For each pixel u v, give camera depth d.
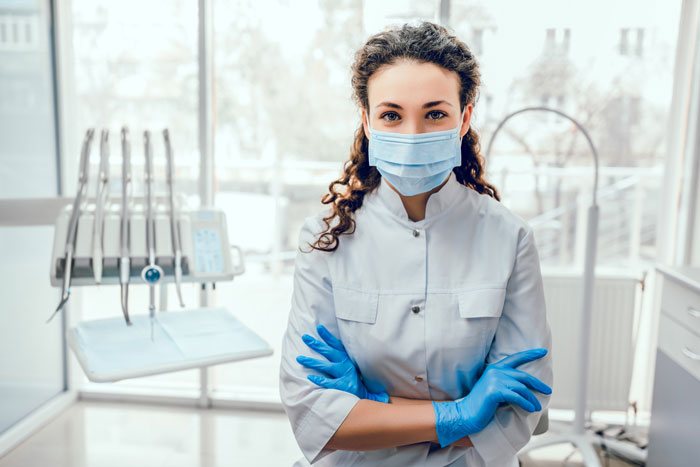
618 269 3.66
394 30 0.95
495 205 1.05
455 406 0.93
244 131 4.70
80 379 3.04
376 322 0.98
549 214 3.49
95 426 2.71
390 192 1.02
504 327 1.01
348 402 0.93
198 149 2.74
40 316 2.77
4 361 2.52
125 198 1.69
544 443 2.35
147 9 2.93
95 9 2.93
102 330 1.65
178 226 1.74
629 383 2.62
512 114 2.20
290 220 5.14
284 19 3.38
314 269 1.03
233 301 4.51
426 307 0.98
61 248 1.60
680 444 1.91
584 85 2.91
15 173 2.55
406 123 0.93
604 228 3.63
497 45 2.79
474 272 0.99
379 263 1.01
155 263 1.64
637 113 2.96
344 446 0.94
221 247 1.78
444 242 1.01
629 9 2.71
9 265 2.54
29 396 2.69
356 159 1.08
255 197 5.11
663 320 2.08
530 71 2.88
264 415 2.83
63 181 2.88
